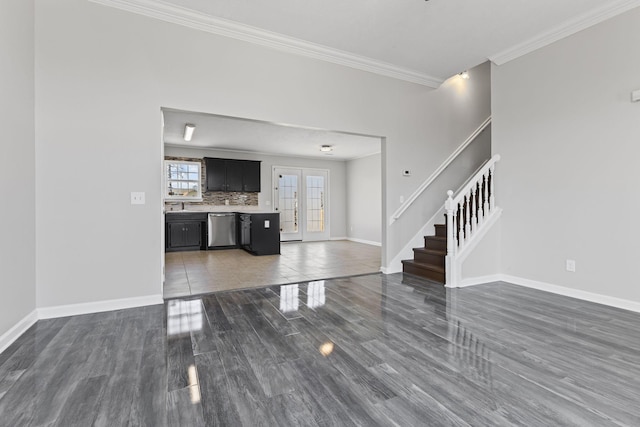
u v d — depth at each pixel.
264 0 2.82
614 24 2.88
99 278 2.79
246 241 6.80
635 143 2.76
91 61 2.73
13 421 1.37
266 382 1.68
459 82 4.96
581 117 3.13
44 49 2.59
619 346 2.08
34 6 2.55
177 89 3.04
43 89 2.58
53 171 2.62
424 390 1.60
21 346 2.10
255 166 7.94
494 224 3.88
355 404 1.49
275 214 6.40
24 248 2.38
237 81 3.30
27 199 2.43
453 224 3.64
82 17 2.70
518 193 3.72
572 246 3.21
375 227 8.15
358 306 2.96
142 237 2.94
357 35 3.42
